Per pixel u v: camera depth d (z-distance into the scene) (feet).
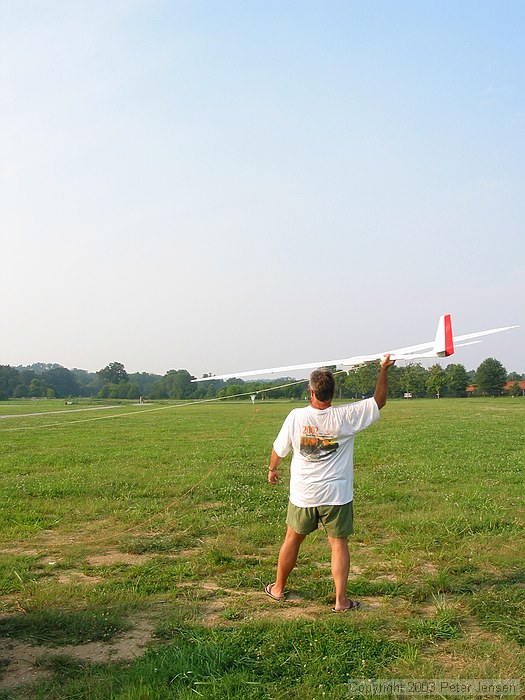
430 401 246.88
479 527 29.12
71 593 20.90
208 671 15.11
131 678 14.80
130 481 44.65
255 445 71.36
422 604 19.60
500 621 17.76
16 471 52.16
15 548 27.89
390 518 31.27
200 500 37.73
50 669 15.74
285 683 14.67
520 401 241.14
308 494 19.36
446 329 19.83
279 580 20.30
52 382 428.15
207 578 22.76
